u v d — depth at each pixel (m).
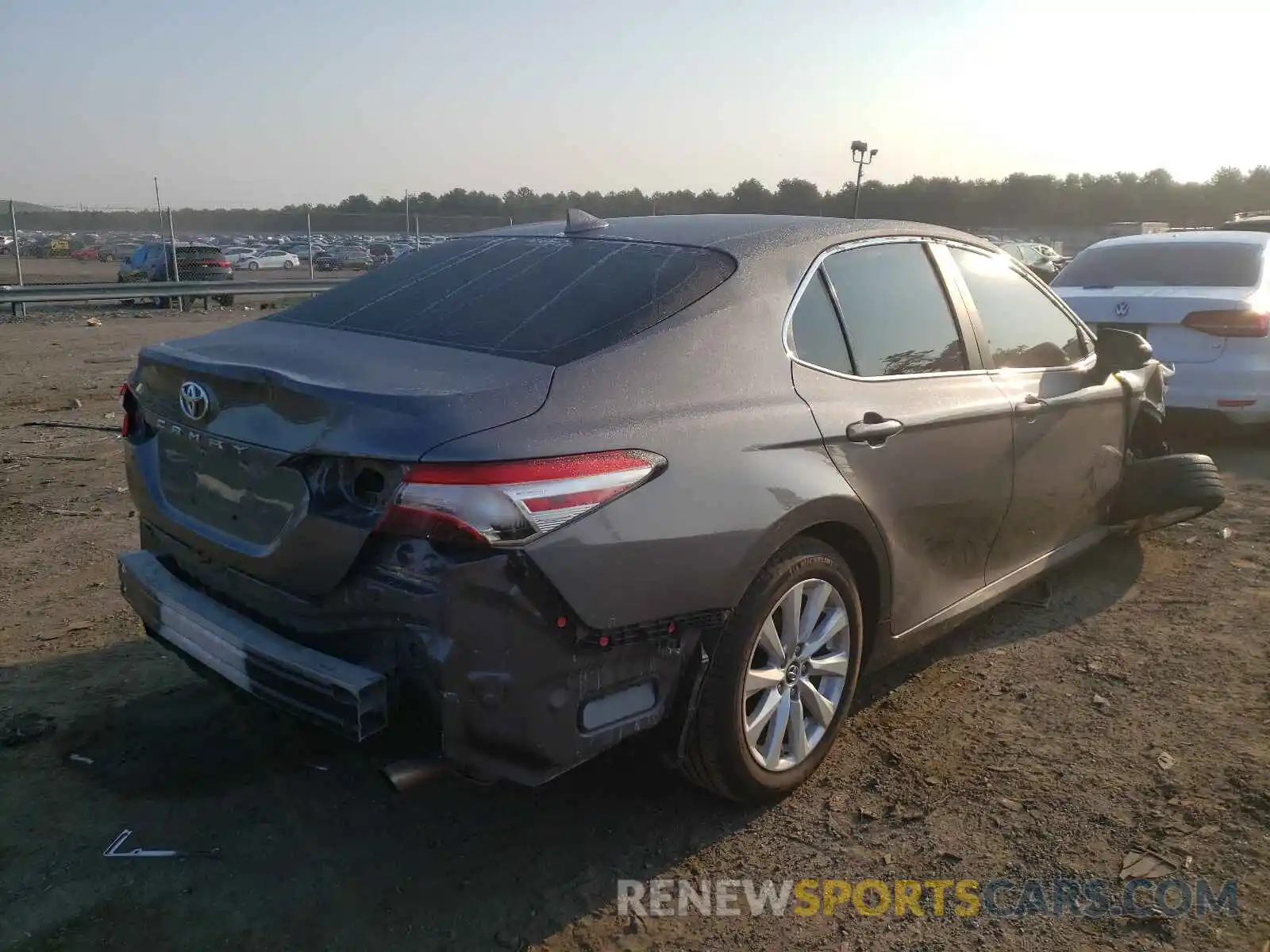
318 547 2.50
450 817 3.11
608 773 3.33
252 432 2.67
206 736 3.54
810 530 3.10
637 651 2.63
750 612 2.85
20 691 3.83
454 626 2.35
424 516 2.32
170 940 2.57
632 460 2.58
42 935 2.57
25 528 5.86
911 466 3.38
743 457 2.82
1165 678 3.95
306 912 2.68
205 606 2.88
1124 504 4.94
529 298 3.15
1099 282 7.71
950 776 3.30
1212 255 7.46
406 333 3.12
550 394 2.57
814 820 3.08
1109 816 3.07
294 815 3.11
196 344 3.23
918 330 3.64
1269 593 4.75
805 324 3.21
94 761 3.37
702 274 3.09
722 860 2.91
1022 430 3.96
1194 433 7.70
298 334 3.28
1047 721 3.64
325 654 2.57
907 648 3.63
